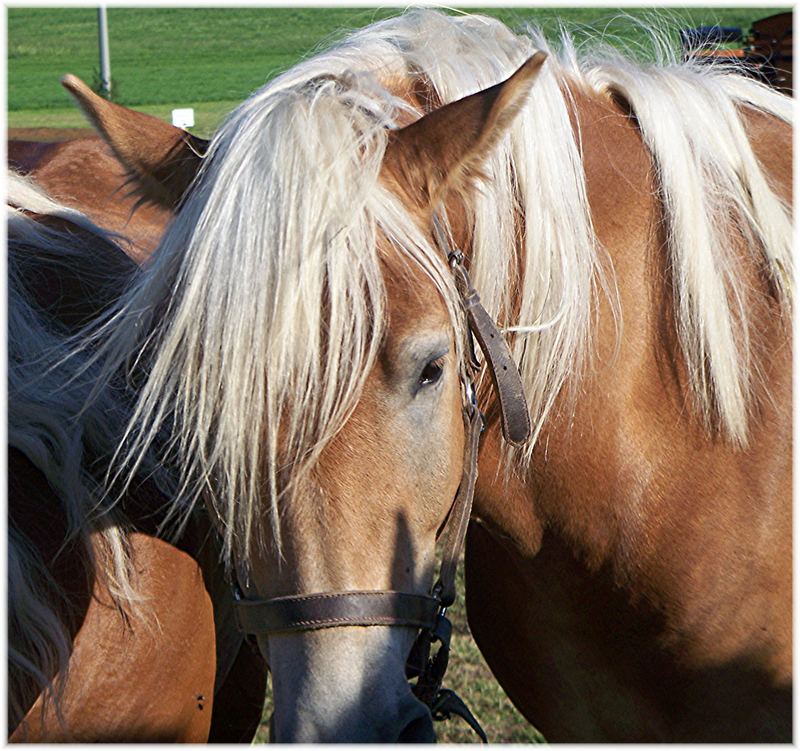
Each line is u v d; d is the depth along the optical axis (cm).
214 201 153
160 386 151
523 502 205
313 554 148
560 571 210
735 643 204
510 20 251
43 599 168
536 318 191
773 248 204
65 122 1447
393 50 198
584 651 219
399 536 152
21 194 217
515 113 168
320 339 147
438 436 157
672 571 201
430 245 162
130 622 179
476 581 243
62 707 170
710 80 220
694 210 197
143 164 174
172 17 2723
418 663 168
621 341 197
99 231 220
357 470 148
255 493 148
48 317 192
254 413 145
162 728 187
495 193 185
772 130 223
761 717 210
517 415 183
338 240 148
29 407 176
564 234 189
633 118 211
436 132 168
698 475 200
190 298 149
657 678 211
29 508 174
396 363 149
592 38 240
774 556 202
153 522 188
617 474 200
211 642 200
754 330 204
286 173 150
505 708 375
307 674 148
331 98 163
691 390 199
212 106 1581
